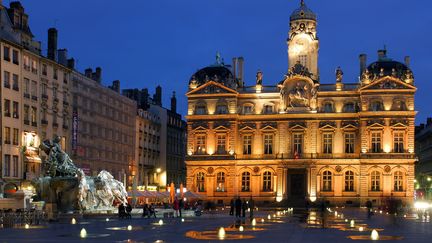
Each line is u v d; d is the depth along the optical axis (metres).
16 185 93.12
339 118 127.94
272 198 128.75
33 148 99.69
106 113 132.50
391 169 124.31
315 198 126.81
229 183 130.62
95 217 68.69
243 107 133.00
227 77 133.12
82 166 119.38
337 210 112.56
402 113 124.25
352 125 127.25
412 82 125.38
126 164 143.88
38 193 72.44
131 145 147.38
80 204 71.81
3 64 92.38
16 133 95.50
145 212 74.06
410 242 39.28
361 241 39.81
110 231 47.81
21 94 97.38
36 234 43.66
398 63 127.56
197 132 132.75
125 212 71.50
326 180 127.69
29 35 103.31
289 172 129.62
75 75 117.75
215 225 58.78
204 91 133.12
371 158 124.75
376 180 125.12
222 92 132.00
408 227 56.97
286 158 128.62
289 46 135.25
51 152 73.75
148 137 160.25
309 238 42.19
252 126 131.88
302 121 129.12
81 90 120.19
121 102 141.88
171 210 89.12
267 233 47.44
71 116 115.62
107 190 76.75
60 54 116.00
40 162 101.38
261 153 130.88
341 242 38.75
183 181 189.38
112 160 135.50
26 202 68.44
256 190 129.88
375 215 89.25
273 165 129.75
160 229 51.41
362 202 124.81
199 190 131.88
